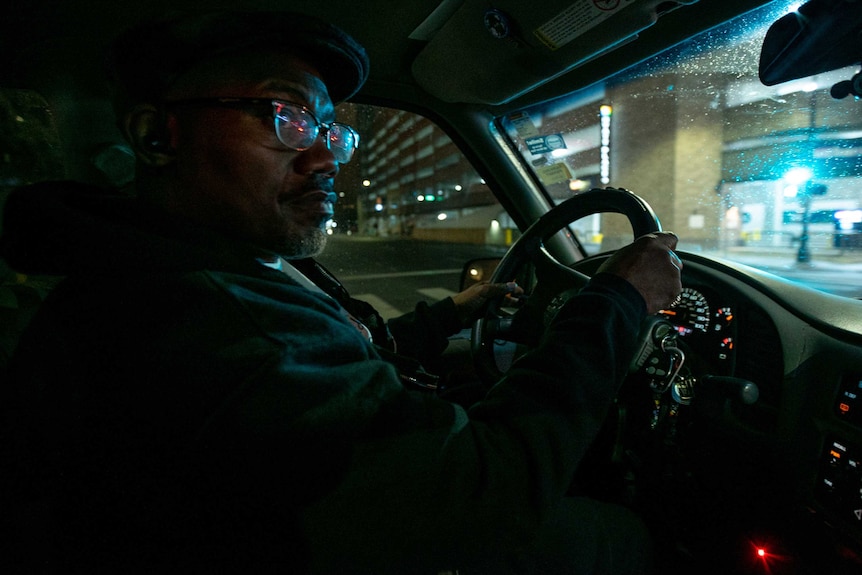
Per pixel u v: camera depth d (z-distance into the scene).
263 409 0.52
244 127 0.68
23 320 1.01
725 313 1.37
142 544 0.55
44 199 0.57
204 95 0.67
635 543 1.04
